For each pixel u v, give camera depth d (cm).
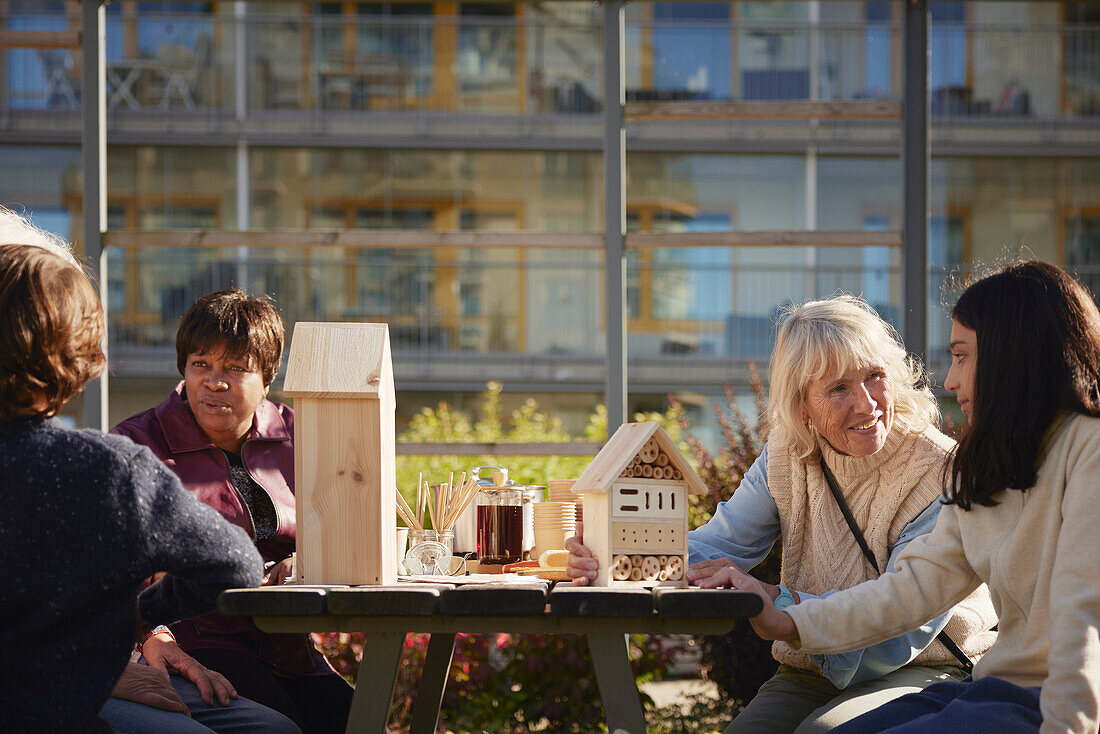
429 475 563
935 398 201
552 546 180
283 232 336
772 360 203
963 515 165
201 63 1234
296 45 1246
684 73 1236
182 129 1227
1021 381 155
